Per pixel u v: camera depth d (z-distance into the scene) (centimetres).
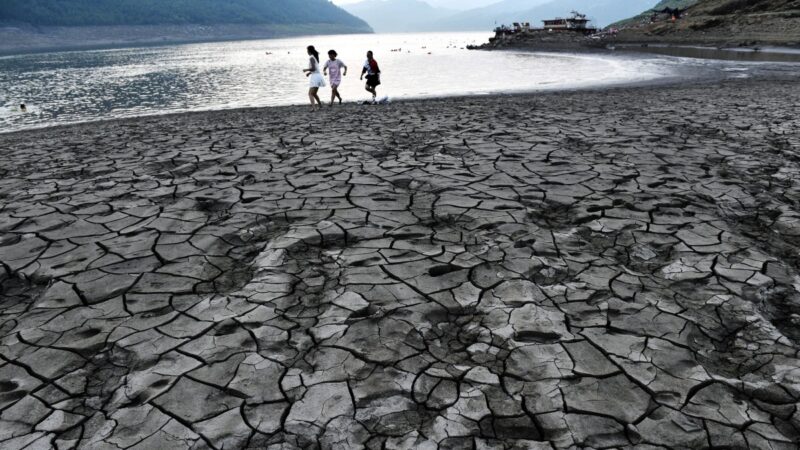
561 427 234
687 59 3400
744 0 5075
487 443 225
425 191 567
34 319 328
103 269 395
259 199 552
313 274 381
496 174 625
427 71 3362
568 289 353
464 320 321
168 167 731
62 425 240
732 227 467
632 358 280
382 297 346
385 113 1282
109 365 282
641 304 333
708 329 308
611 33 6062
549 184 583
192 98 2447
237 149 832
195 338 304
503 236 441
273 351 291
